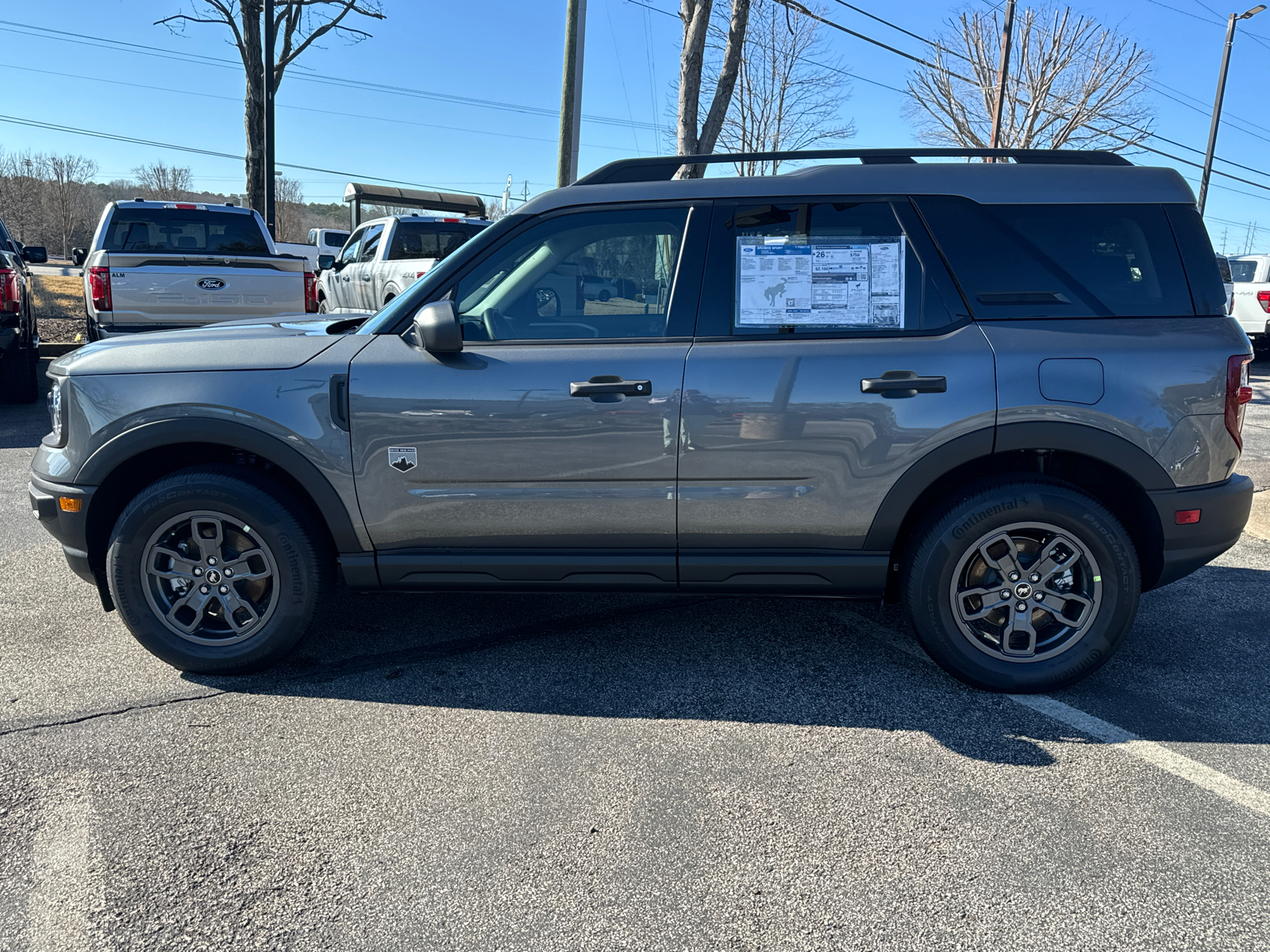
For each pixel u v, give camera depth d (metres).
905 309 3.17
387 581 3.33
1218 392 3.08
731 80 13.48
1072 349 3.07
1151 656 3.68
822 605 4.23
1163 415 3.06
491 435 3.16
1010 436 3.07
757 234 3.21
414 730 3.03
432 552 3.31
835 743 2.95
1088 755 2.88
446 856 2.36
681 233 3.24
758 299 3.20
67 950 2.03
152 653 3.36
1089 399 3.05
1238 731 3.05
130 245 10.29
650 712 3.16
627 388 3.11
